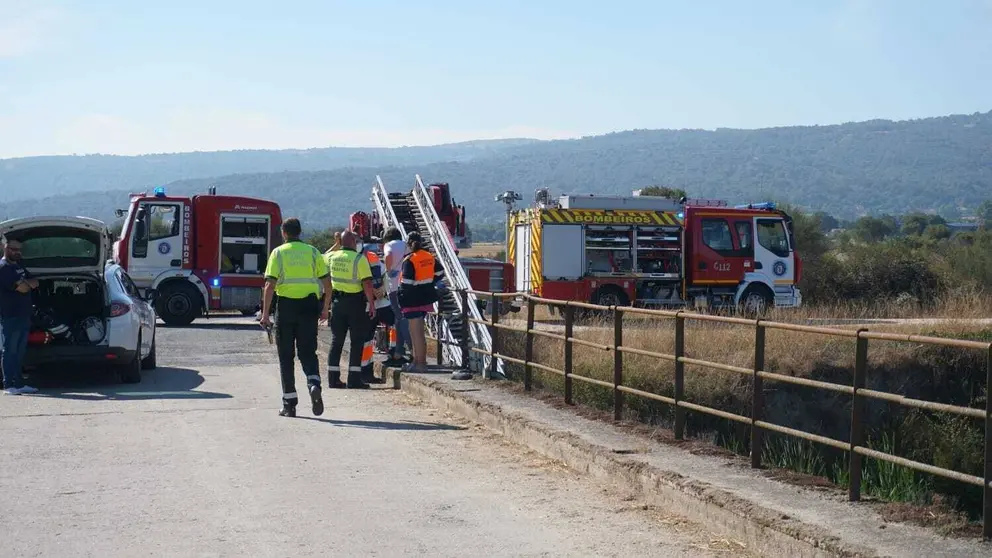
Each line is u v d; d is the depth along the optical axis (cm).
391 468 847
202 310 2466
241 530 661
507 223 2922
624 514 712
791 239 2889
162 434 988
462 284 1764
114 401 1204
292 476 812
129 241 2438
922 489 1034
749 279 2844
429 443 955
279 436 980
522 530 669
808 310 2445
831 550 559
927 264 3734
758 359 762
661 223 2791
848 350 1558
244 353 1802
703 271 2808
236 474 817
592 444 842
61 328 1313
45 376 1463
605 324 2102
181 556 605
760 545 616
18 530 657
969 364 1583
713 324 1705
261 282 2488
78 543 629
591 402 1283
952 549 548
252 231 2492
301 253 1095
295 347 1141
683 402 858
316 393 1085
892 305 2797
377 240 2344
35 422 1052
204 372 1531
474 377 1277
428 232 2162
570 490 779
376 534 655
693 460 782
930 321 2050
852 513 623
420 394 1238
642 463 769
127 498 740
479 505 731
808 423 1470
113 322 1334
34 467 838
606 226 2752
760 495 667
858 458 654
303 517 693
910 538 569
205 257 2456
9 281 1248
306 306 1091
